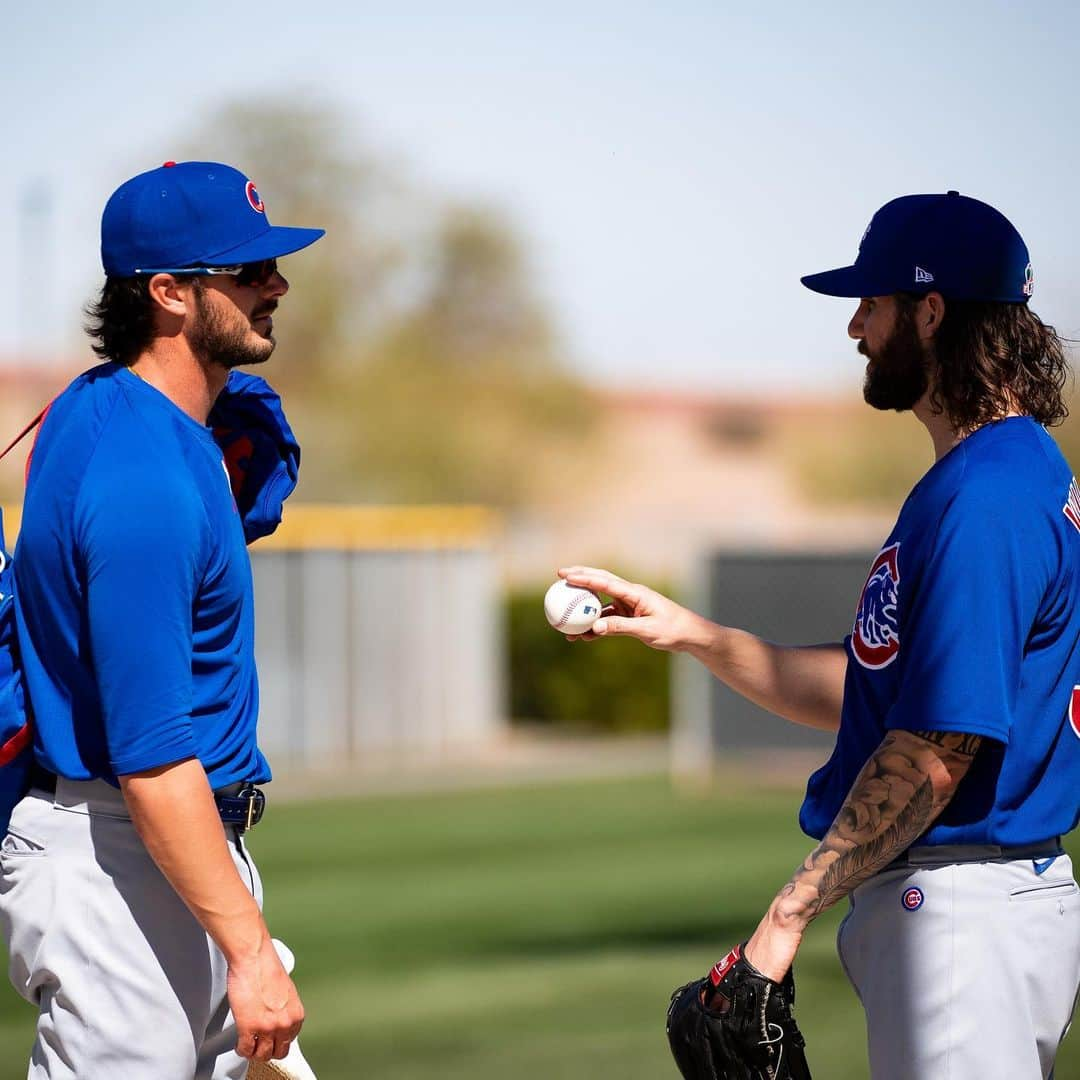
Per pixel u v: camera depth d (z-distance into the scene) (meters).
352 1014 25.17
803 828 12.44
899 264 11.85
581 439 197.25
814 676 14.38
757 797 52.19
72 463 11.33
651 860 40.06
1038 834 11.28
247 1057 11.22
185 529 11.08
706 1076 11.41
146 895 11.52
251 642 12.24
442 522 65.94
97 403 11.59
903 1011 11.35
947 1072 11.15
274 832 45.59
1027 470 11.27
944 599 10.92
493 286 176.38
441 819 47.97
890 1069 11.47
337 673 62.25
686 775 56.59
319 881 37.53
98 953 11.41
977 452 11.41
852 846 11.02
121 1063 11.41
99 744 11.43
